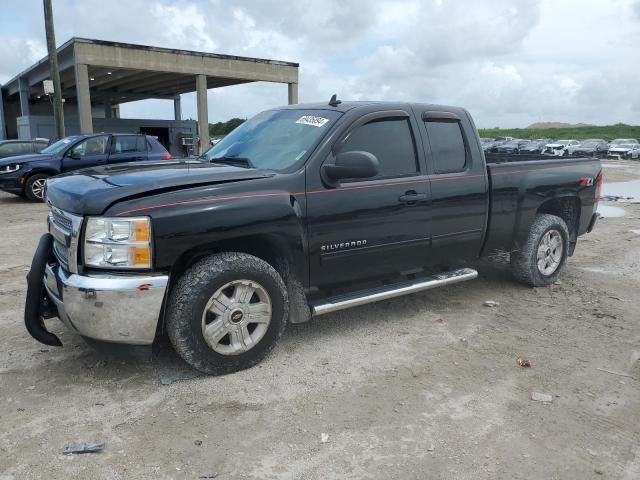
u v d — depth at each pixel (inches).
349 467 110.2
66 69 992.9
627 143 1763.0
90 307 129.4
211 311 141.5
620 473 110.6
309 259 157.9
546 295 223.6
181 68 1006.4
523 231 217.2
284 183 151.3
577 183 233.0
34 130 1149.1
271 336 151.6
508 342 174.6
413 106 185.9
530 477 108.4
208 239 136.8
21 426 122.5
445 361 159.6
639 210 493.4
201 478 106.1
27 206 486.6
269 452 114.6
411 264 183.8
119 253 130.0
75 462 110.2
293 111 186.1
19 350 161.8
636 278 253.3
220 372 145.9
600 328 188.2
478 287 233.3
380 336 177.3
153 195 134.7
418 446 117.6
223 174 148.6
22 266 260.2
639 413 133.7
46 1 681.0
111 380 143.9
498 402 136.9
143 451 114.2
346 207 161.6
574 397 140.5
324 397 137.3
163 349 162.2
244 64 1093.8
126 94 1432.1
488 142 1904.5
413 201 176.6
